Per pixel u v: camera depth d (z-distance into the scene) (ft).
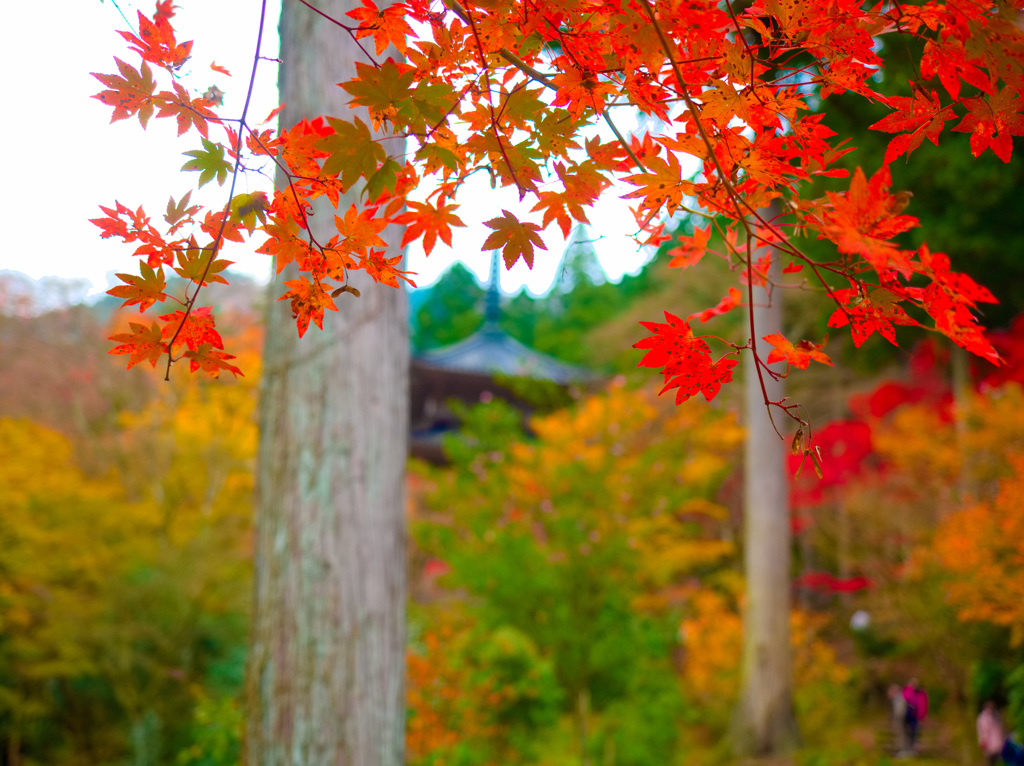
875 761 25.98
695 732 32.04
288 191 2.76
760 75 2.53
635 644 20.66
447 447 22.56
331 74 9.60
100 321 37.06
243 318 35.68
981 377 35.09
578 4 2.49
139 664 28.09
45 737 28.27
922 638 27.48
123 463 34.37
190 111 2.69
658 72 2.55
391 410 10.53
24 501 26.04
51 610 26.25
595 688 21.27
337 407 10.10
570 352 75.72
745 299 3.19
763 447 31.12
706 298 40.42
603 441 22.93
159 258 2.67
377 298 10.50
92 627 26.71
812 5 2.48
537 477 21.62
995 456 27.78
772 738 28.81
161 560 29.43
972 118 2.58
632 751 20.59
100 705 29.22
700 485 24.21
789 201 2.47
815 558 45.50
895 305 2.33
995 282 31.48
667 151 2.66
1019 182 27.45
